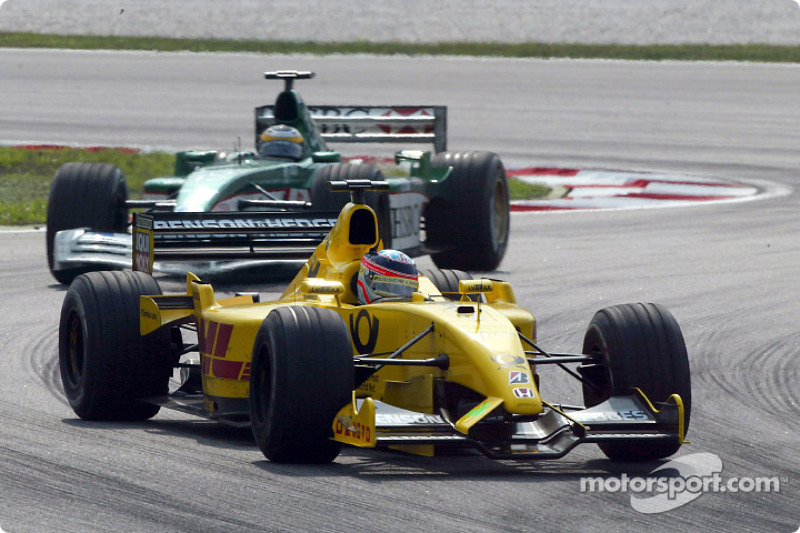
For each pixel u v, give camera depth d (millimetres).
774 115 131125
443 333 24469
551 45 199500
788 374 35469
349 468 24062
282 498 21703
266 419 23906
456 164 54000
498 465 24938
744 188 87875
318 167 55469
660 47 197500
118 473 23453
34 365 35219
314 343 23391
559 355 25891
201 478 23047
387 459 25078
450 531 19953
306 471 23672
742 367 36344
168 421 29734
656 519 21141
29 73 159000
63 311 29953
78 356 29625
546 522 20672
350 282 28281
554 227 70125
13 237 63562
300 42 197500
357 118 64250
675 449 25047
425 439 22250
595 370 26484
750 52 190875
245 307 28000
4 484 22672
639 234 67062
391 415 23094
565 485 23203
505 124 124938
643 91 150250
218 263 46844
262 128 62688
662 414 24094
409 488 22547
